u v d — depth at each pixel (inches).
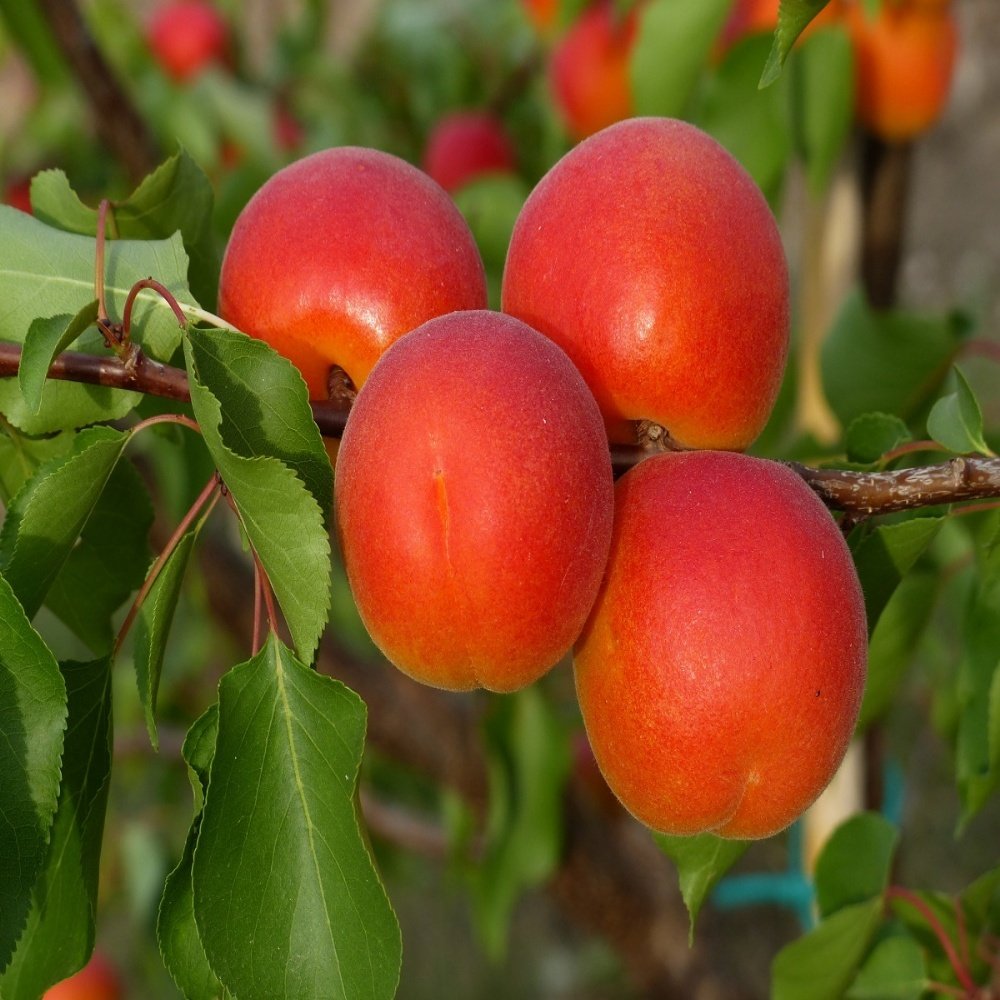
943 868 39.9
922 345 20.8
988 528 17.6
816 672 14.2
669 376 14.9
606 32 26.3
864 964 18.5
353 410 14.4
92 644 16.6
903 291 53.5
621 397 15.1
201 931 13.9
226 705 14.3
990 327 49.9
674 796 14.5
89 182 31.6
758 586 14.2
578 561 14.1
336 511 14.3
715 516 14.4
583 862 26.4
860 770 21.7
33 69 24.8
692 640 14.2
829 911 18.6
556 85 27.6
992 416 46.3
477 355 14.1
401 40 34.1
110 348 15.3
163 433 16.7
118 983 33.0
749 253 15.0
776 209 20.5
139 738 32.5
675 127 15.4
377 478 14.0
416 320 15.2
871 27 21.4
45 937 14.9
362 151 15.7
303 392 14.6
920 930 18.6
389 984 14.1
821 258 23.3
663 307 14.8
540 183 15.7
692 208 14.9
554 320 15.1
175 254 15.4
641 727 14.4
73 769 15.0
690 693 14.2
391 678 27.5
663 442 15.4
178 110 29.2
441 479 13.8
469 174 29.5
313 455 14.7
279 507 14.0
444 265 15.3
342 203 15.3
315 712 14.4
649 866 27.7
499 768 24.8
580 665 14.9
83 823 15.0
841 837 18.7
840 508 15.4
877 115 22.0
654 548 14.4
